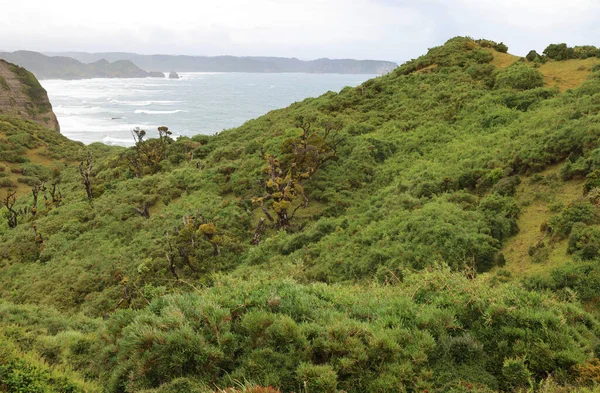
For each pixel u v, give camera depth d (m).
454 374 5.64
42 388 5.68
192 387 5.45
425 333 6.29
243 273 18.11
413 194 19.77
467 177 18.77
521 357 5.84
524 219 13.66
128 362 6.26
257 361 5.79
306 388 5.21
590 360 5.61
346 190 26.86
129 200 33.22
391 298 7.77
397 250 13.81
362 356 5.73
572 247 10.45
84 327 11.60
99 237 27.91
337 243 17.73
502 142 23.42
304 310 7.15
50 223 31.86
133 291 19.88
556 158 15.92
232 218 26.00
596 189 12.09
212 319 6.58
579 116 19.64
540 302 7.17
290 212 25.94
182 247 22.84
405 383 5.48
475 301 7.02
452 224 14.15
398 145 31.41
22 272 25.50
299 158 29.14
